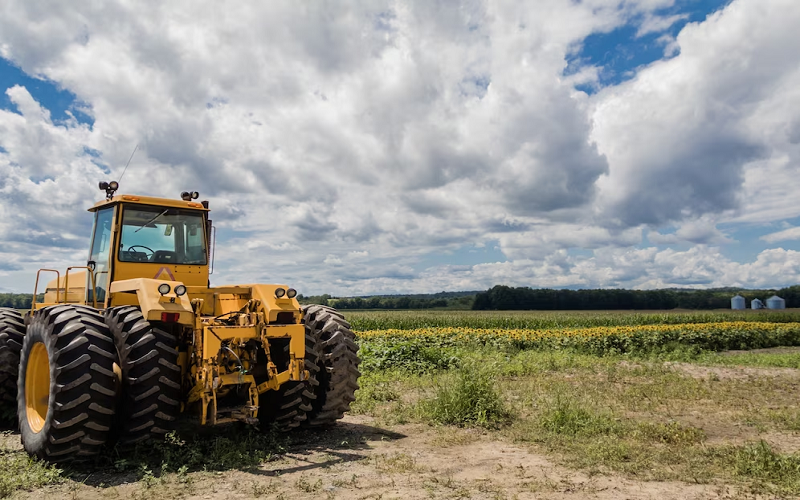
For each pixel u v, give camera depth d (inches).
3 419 253.6
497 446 218.5
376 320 982.4
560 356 520.7
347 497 156.1
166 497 157.5
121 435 194.5
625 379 390.9
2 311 280.8
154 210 245.9
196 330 198.5
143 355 190.4
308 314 252.2
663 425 239.8
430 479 173.3
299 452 209.9
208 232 261.6
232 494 160.1
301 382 229.5
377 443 224.2
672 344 699.4
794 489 161.5
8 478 169.3
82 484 169.3
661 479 174.1
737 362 526.9
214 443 207.5
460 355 486.3
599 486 166.4
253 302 215.2
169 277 243.3
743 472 179.3
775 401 313.0
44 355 211.2
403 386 364.5
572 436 229.5
